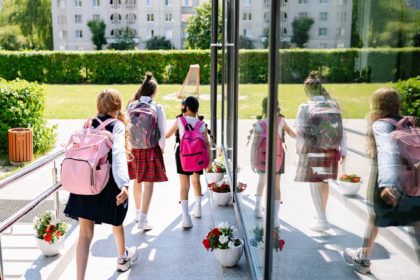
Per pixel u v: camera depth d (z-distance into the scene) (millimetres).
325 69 1604
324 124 1652
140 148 4387
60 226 3969
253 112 3293
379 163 1271
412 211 1168
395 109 1188
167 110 14398
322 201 1710
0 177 7328
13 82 8719
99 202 3172
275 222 2488
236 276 3508
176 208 5297
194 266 3887
